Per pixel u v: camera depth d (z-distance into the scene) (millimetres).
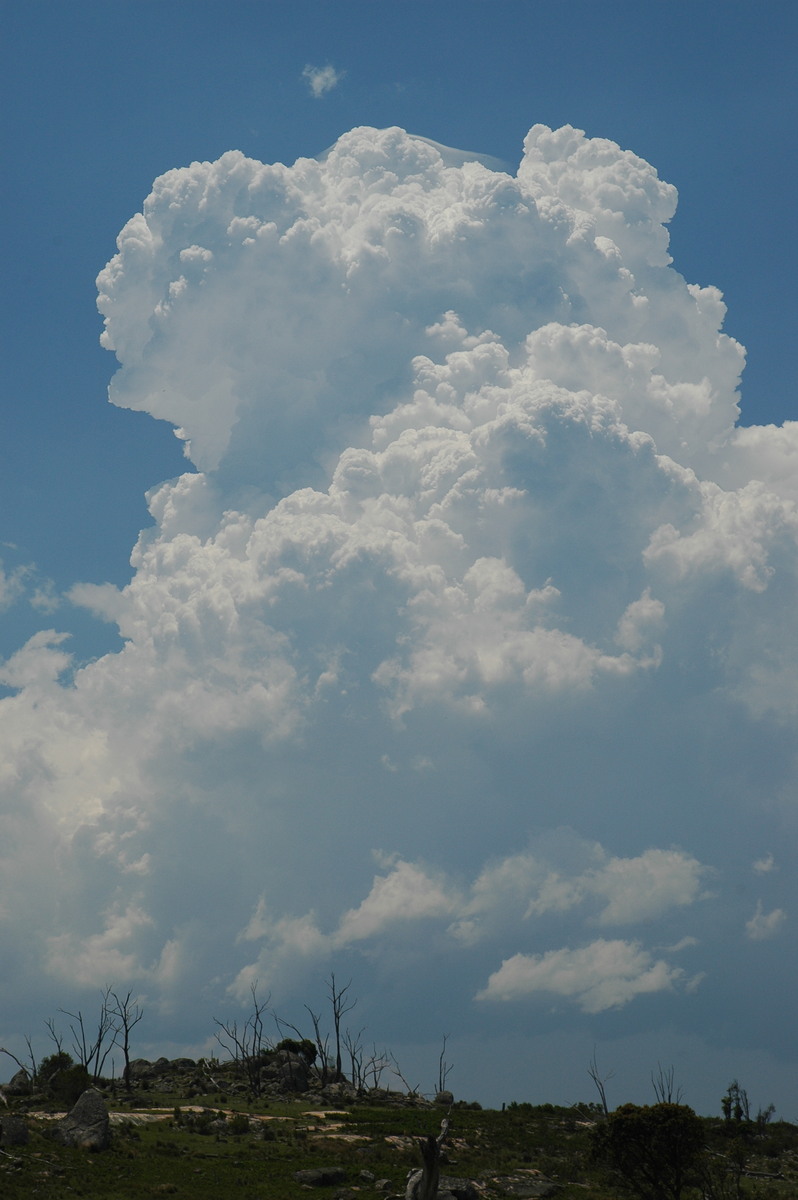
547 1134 104312
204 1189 74062
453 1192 74812
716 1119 115562
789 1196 82375
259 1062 138375
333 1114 108875
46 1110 99625
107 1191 71750
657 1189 80125
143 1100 110438
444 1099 126375
